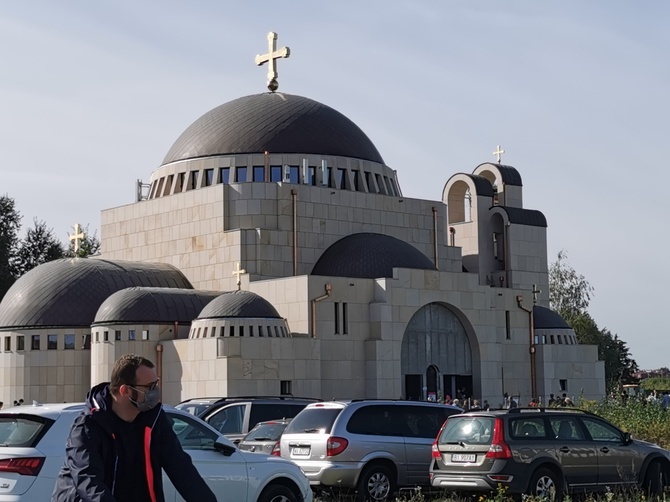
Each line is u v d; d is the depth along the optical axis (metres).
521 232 77.88
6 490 17.06
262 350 56.88
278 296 61.84
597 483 25.09
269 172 68.88
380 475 26.09
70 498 9.84
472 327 66.00
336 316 61.25
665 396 56.72
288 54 76.19
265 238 65.44
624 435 26.03
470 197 78.62
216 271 66.44
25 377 61.22
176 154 72.38
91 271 64.25
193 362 57.41
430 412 27.41
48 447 17.42
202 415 31.22
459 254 74.81
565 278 121.50
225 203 66.62
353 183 71.12
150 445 10.09
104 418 10.04
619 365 138.75
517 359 70.31
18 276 95.31
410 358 63.66
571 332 73.25
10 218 96.25
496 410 25.16
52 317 61.38
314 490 26.50
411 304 63.16
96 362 59.16
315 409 26.56
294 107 72.38
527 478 23.97
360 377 61.47
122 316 58.78
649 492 25.56
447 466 24.66
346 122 73.56
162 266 68.81
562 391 71.62
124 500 10.07
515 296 70.75
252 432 29.50
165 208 70.25
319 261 67.44
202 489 10.24
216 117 72.56
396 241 68.12
